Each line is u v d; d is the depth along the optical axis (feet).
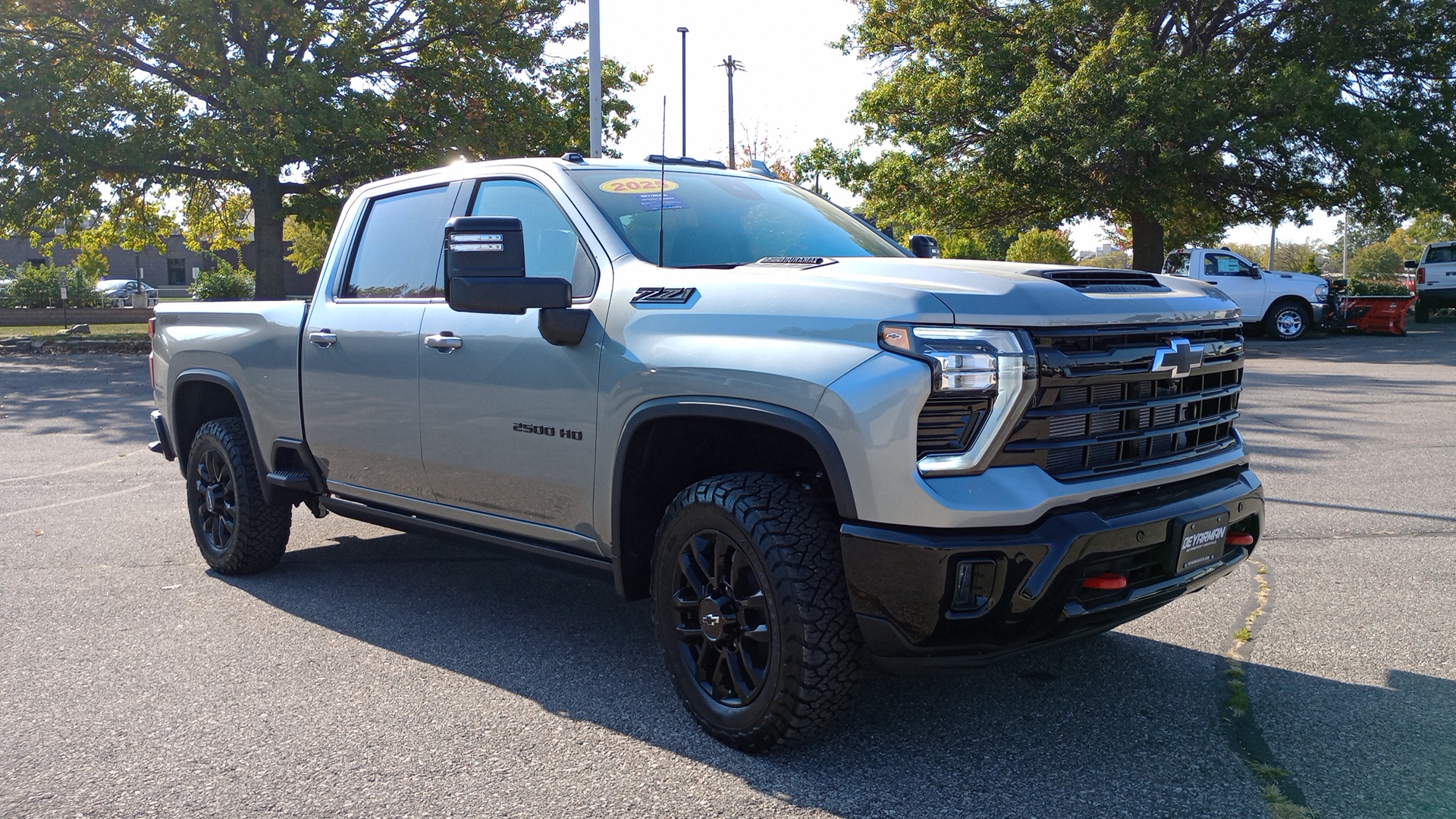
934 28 79.10
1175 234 94.73
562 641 14.34
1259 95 68.64
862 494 9.40
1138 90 67.10
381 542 20.42
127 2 71.82
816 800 9.61
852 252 13.96
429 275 14.30
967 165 78.54
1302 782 9.86
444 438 13.65
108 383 53.01
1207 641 13.79
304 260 166.09
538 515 12.80
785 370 9.89
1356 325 75.66
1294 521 20.10
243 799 9.76
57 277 118.21
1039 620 9.59
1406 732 10.93
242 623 15.17
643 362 11.07
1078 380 9.72
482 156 83.66
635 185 13.33
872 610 9.49
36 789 9.98
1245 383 44.47
